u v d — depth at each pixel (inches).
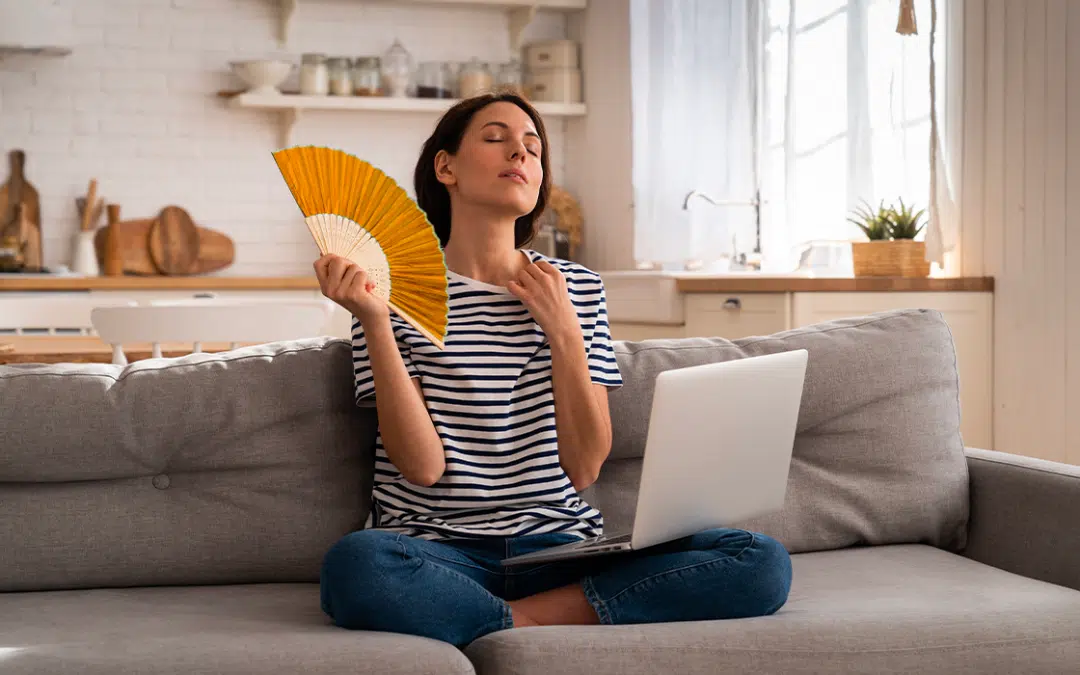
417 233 62.2
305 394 70.5
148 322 98.8
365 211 62.0
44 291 179.8
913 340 81.4
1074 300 118.3
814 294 128.1
